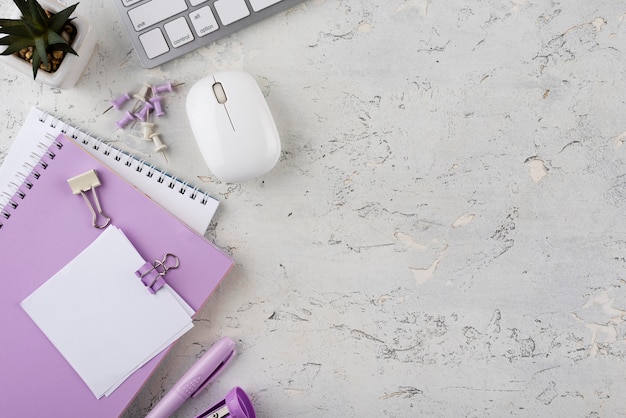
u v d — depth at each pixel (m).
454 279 0.69
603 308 0.69
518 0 0.67
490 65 0.67
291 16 0.68
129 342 0.68
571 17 0.66
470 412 0.70
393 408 0.71
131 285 0.68
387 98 0.68
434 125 0.68
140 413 0.71
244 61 0.68
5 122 0.70
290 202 0.69
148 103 0.68
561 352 0.70
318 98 0.68
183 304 0.68
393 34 0.67
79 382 0.68
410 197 0.69
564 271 0.69
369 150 0.69
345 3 0.67
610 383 0.69
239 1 0.65
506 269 0.69
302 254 0.70
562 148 0.68
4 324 0.68
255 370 0.71
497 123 0.68
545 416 0.70
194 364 0.68
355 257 0.70
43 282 0.68
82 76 0.69
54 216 0.68
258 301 0.70
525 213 0.69
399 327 0.70
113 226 0.68
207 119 0.62
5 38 0.59
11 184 0.69
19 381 0.68
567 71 0.67
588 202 0.68
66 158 0.68
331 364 0.71
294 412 0.71
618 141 0.67
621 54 0.67
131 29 0.65
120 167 0.69
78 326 0.68
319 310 0.70
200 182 0.69
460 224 0.69
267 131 0.63
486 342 0.70
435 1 0.67
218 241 0.70
